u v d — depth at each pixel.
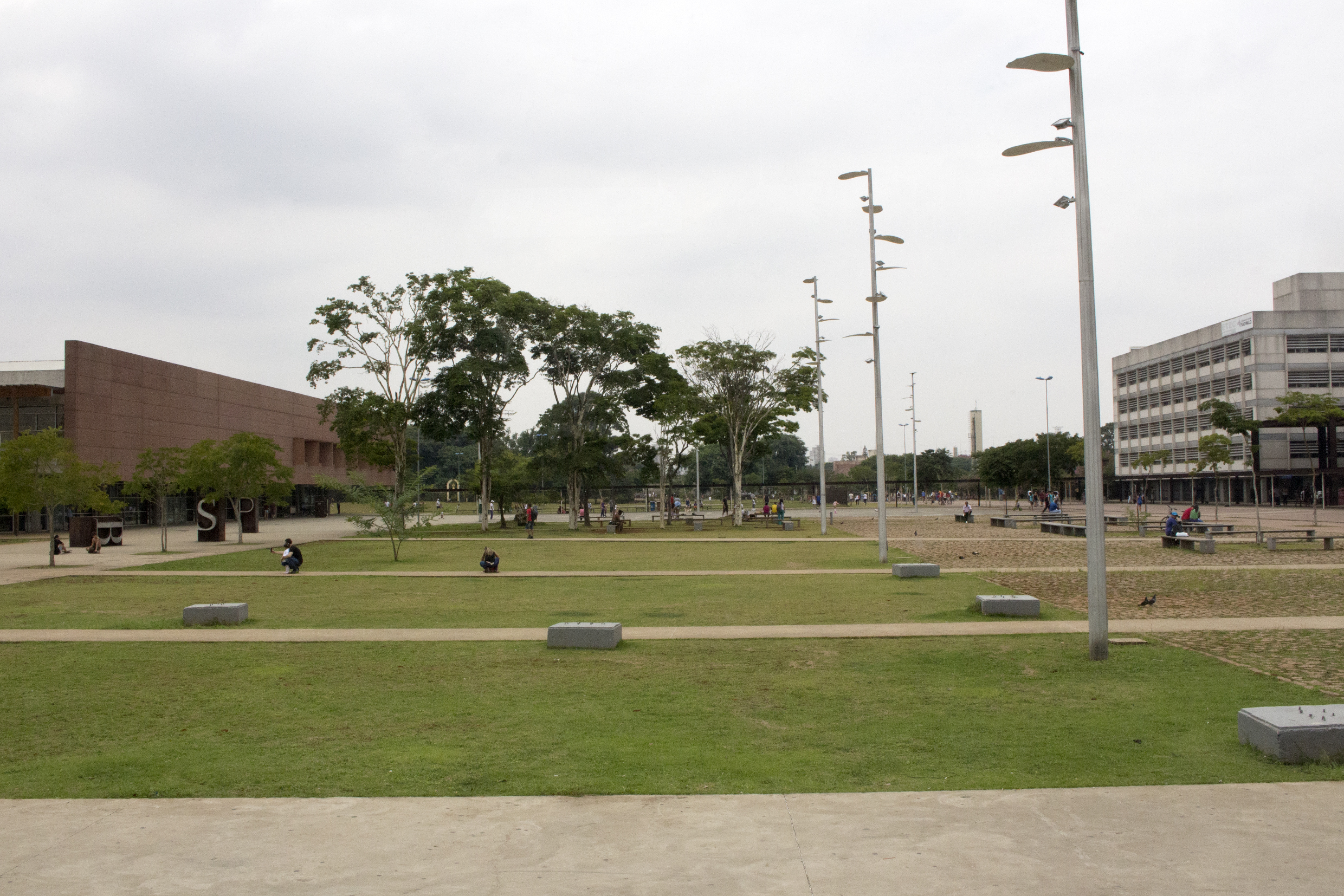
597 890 5.60
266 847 6.34
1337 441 78.88
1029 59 13.77
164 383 67.81
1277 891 5.50
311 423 92.94
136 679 12.80
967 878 5.72
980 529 54.28
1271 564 29.06
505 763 8.51
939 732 9.49
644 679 12.52
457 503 115.56
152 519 69.69
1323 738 8.17
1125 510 78.62
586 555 36.94
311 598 22.67
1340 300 83.50
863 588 23.33
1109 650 14.12
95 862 6.08
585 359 60.56
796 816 6.87
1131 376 108.38
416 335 55.88
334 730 9.88
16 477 32.94
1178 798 7.16
